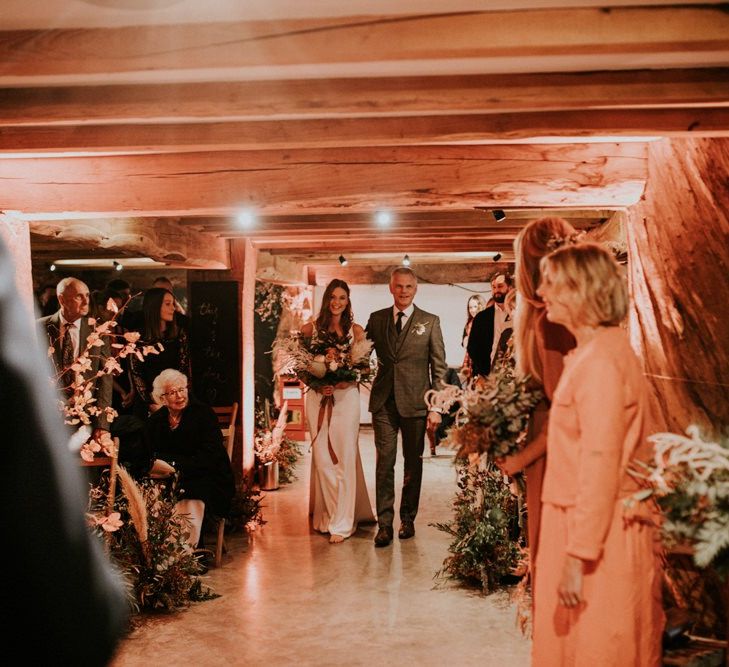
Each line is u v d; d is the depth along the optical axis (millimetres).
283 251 8523
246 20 2295
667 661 2232
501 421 2533
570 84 2730
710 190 3064
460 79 2742
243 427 6277
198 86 2805
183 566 4137
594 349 2109
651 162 3799
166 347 5930
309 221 5855
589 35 2207
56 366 4586
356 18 2266
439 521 5891
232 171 4027
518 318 2646
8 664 729
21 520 740
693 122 3031
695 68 2697
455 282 11555
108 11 2203
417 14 2236
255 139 3307
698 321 3184
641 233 3924
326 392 5375
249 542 5363
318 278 11688
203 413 4824
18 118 2869
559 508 2182
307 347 5492
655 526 2135
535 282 2527
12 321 820
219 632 3715
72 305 4719
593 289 2117
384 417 5352
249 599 4184
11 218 4141
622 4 2180
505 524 4277
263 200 4027
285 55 2293
